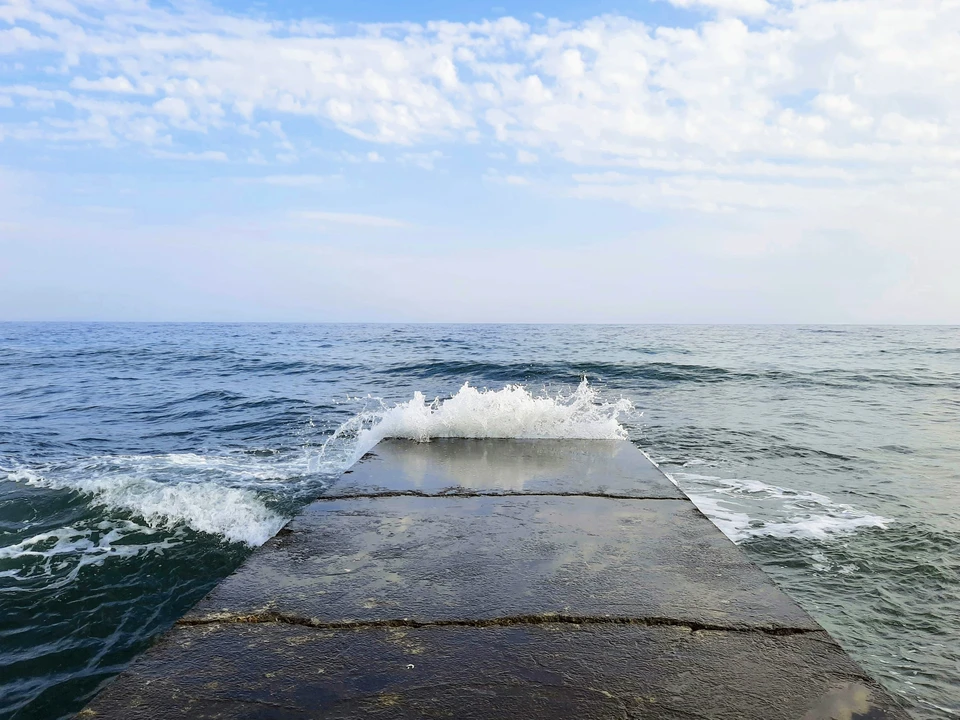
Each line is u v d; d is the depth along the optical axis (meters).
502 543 2.49
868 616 3.10
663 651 1.62
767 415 9.38
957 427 8.38
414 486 3.47
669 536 2.58
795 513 4.62
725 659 1.58
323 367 17.95
